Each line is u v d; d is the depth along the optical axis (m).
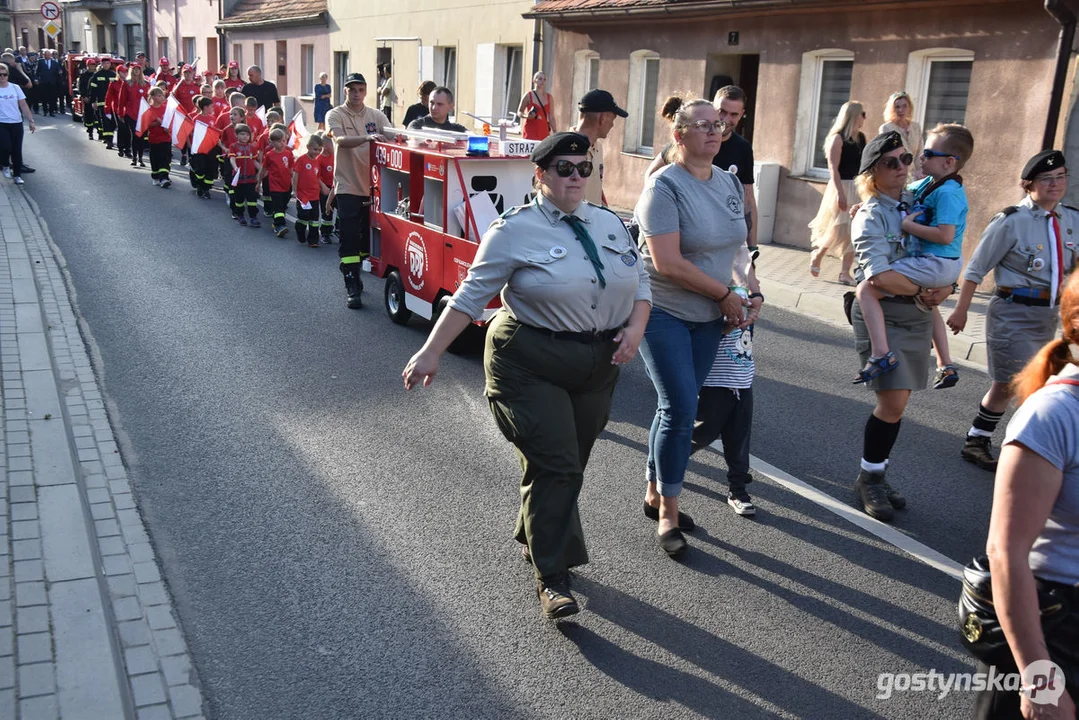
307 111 28.80
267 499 5.21
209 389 6.94
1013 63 10.96
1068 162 10.63
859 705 3.62
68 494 4.77
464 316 3.87
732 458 5.20
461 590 4.36
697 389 4.58
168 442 5.94
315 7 28.17
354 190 9.20
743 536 4.97
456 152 7.96
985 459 5.98
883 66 12.39
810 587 4.48
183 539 4.74
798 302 10.44
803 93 13.55
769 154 14.09
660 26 15.60
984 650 2.43
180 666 3.70
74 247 11.60
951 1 11.34
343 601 4.23
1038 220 5.55
